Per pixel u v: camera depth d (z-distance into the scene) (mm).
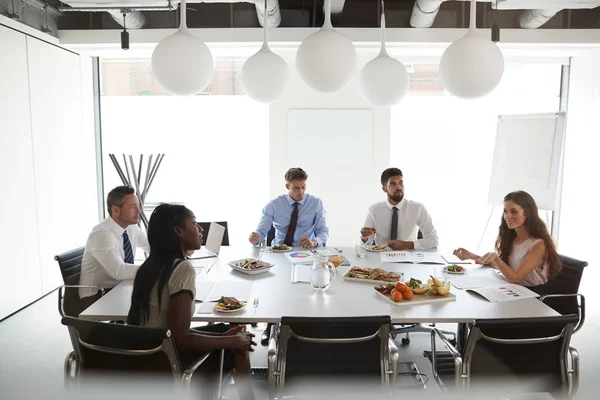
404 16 4922
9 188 4191
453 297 2447
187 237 2145
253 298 2453
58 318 4195
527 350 2039
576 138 5586
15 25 4242
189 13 4965
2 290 4121
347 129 5824
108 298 2486
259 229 3965
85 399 1970
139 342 1859
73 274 3121
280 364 2033
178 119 7035
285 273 2941
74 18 4980
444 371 2262
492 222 7340
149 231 2107
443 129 7320
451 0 4883
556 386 2074
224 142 7320
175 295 2012
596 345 3648
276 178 5906
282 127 5836
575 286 2951
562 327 1997
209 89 6262
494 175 5508
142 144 6871
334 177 5898
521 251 2998
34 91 4566
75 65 5348
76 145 5383
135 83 6445
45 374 3178
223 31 4891
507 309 2299
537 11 4465
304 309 2289
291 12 4945
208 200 7477
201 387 2137
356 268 2896
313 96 5789
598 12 4844
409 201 3949
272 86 2213
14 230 4273
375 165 5871
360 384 2062
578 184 5496
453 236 7367
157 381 1925
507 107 6262
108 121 6254
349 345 2025
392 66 2188
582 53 5387
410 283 2543
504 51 5332
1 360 3385
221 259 3307
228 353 2324
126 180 5523
